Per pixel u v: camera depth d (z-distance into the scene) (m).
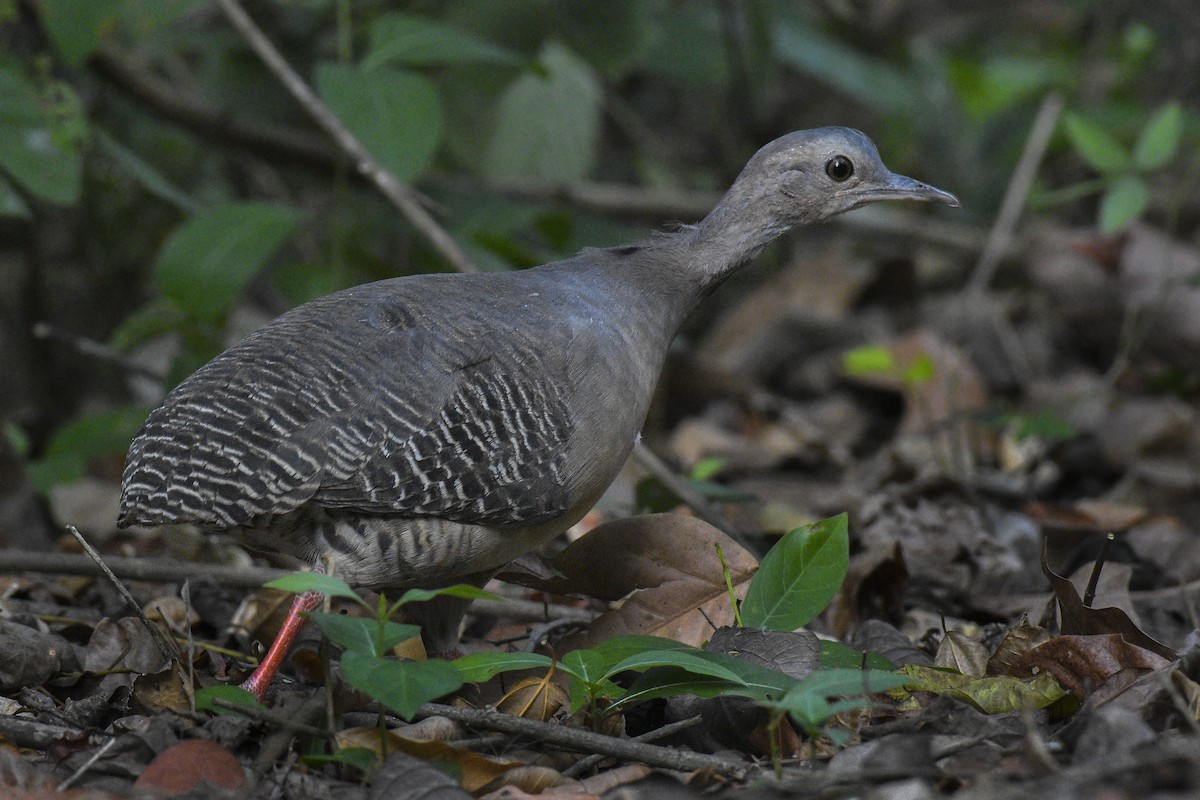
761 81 17.84
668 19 18.23
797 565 7.88
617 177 21.53
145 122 16.33
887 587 9.91
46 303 17.30
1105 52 21.72
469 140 15.44
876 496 11.66
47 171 11.34
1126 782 5.82
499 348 7.92
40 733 6.88
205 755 6.45
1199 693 6.88
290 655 8.70
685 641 8.31
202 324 11.89
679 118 22.58
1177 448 14.00
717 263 9.05
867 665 7.59
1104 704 7.07
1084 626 8.01
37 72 14.27
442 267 14.91
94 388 17.45
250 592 9.80
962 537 10.77
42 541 12.73
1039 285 17.38
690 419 16.53
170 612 9.48
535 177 16.83
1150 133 13.09
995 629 9.20
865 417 16.02
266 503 7.32
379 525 7.66
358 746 6.73
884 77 19.14
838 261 19.09
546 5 15.24
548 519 8.07
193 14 17.08
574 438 8.03
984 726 6.89
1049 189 20.75
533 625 9.62
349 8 14.74
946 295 19.19
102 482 13.84
